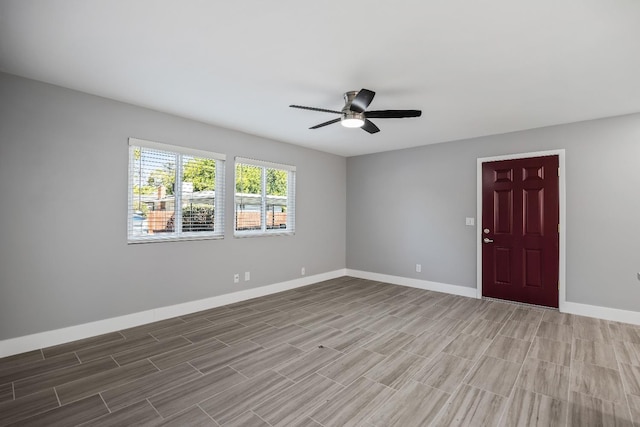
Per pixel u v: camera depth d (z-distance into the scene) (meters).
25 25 1.91
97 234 3.05
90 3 1.71
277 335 3.08
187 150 3.70
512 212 4.17
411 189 5.14
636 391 2.11
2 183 2.56
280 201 4.91
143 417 1.84
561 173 3.82
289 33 1.99
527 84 2.71
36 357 2.57
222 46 2.16
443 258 4.78
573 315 3.68
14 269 2.62
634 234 3.40
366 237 5.71
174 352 2.69
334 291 4.82
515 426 1.77
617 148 3.49
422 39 2.04
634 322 3.38
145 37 2.05
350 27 1.92
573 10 1.72
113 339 2.96
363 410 1.92
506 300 4.22
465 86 2.76
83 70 2.53
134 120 3.29
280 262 4.82
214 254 3.99
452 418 1.85
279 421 1.81
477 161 4.47
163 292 3.52
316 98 3.09
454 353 2.69
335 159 5.79
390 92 2.90
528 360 2.56
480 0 1.65
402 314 3.72
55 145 2.81
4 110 2.57
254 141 4.44
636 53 2.18
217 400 2.01
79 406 1.94
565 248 3.79
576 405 1.97
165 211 3.59
